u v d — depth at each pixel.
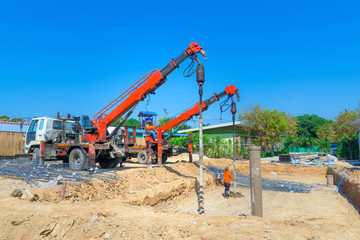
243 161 27.39
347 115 45.66
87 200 8.56
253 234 5.17
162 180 13.27
